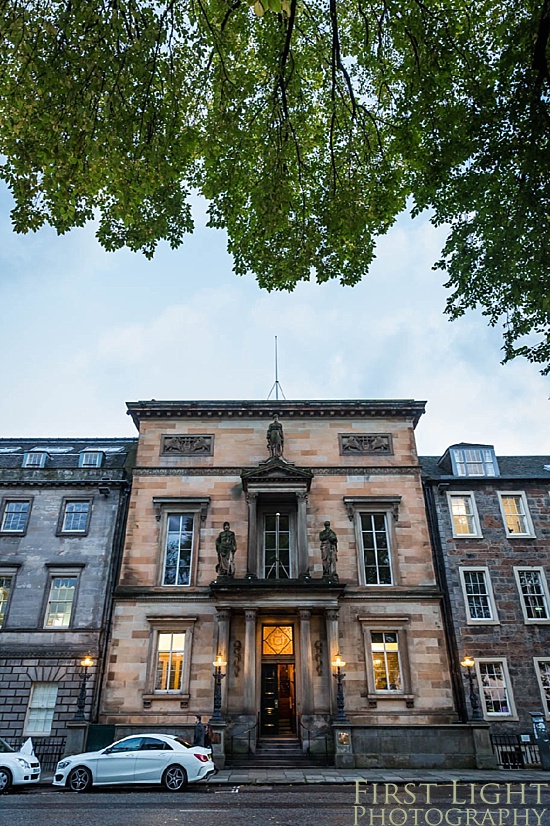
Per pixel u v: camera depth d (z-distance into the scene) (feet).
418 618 89.35
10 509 100.48
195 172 43.16
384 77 39.32
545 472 107.45
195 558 93.50
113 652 86.89
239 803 46.73
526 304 42.70
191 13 34.91
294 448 103.04
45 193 35.01
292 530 96.89
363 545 95.61
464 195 40.27
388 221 43.88
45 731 83.82
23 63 30.55
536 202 37.29
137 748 58.13
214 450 102.94
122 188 36.29
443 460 110.63
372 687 84.58
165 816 39.29
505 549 95.66
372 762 74.43
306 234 43.37
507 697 85.25
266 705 85.30
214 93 38.40
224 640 83.66
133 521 96.48
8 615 91.35
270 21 37.81
